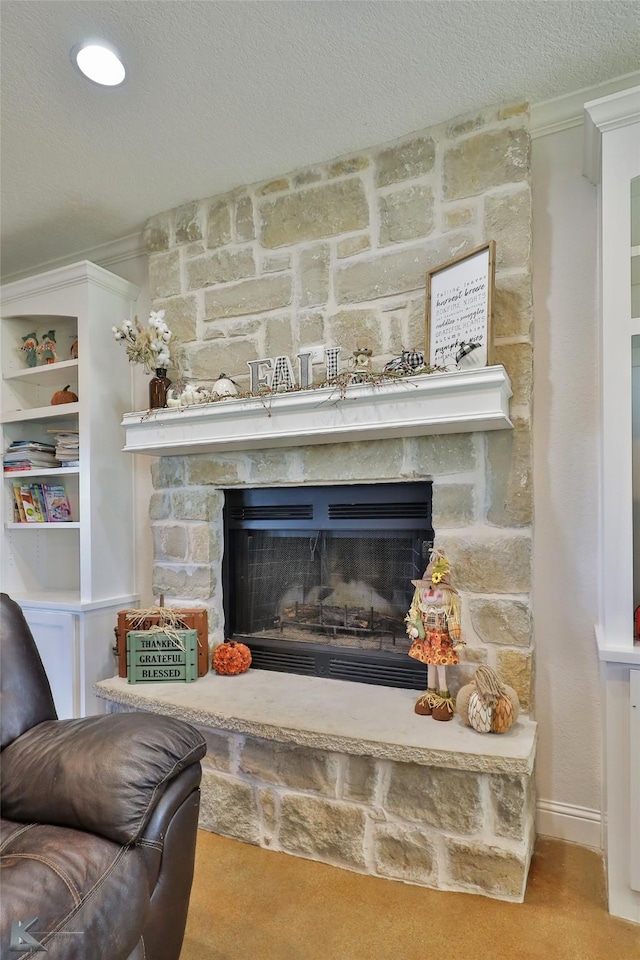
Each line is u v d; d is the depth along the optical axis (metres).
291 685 2.18
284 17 1.53
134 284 2.76
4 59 1.65
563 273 1.92
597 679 1.84
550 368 1.93
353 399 1.86
